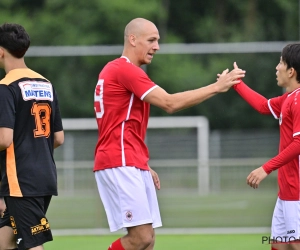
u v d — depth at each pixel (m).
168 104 15.02
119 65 15.34
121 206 15.31
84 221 28.48
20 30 14.56
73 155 39.38
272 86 47.97
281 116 15.18
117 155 15.35
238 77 15.00
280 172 15.26
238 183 29.47
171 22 73.19
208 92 14.98
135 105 15.48
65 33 67.88
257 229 27.47
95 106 15.79
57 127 15.45
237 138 39.28
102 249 22.95
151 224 15.55
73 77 51.78
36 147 14.45
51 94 15.00
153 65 59.75
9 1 70.56
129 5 68.62
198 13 74.06
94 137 39.53
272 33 72.12
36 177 14.34
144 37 15.58
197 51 35.59
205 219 29.33
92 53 35.06
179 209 29.39
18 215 14.40
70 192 28.67
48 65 51.88
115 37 67.94
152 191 15.88
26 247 14.43
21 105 14.27
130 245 15.52
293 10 71.62
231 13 74.75
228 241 24.75
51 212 28.62
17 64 14.64
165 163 29.56
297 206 14.98
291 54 15.16
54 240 25.45
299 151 14.45
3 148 13.97
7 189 14.29
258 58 47.97
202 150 39.75
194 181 29.59
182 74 59.84
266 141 39.28
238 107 54.97
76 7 68.50
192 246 23.44
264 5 72.12
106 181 15.55
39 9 70.56
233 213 29.30
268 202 29.45
